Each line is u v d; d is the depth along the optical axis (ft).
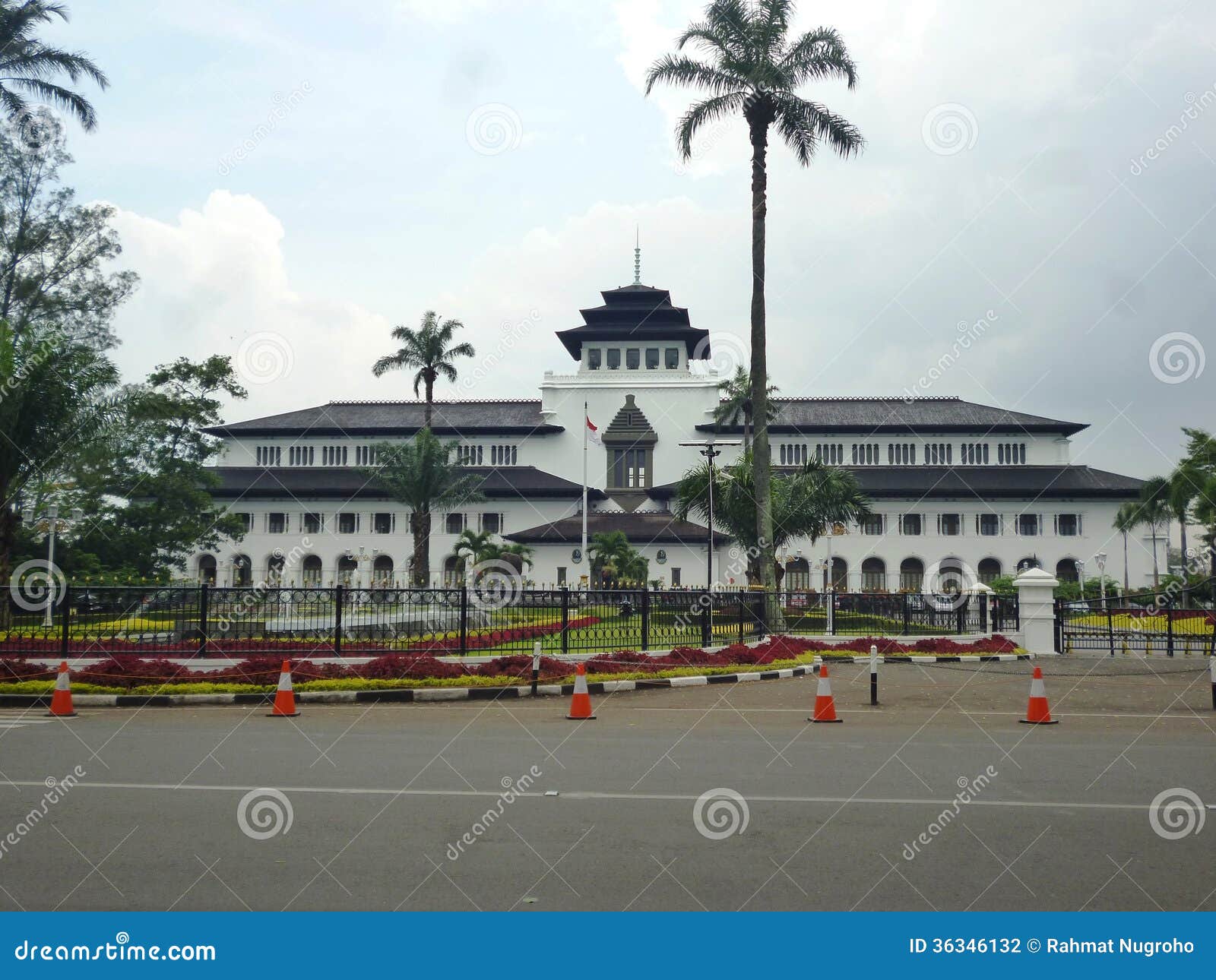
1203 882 21.70
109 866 22.65
